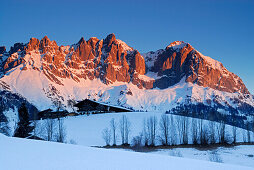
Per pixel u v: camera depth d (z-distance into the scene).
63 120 124.38
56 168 11.67
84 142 91.00
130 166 13.61
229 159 75.00
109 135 101.56
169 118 127.12
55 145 19.50
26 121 90.81
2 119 93.44
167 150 88.94
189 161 17.81
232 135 117.19
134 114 134.62
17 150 15.78
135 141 92.19
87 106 159.25
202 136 103.88
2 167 11.28
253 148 96.31
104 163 13.79
